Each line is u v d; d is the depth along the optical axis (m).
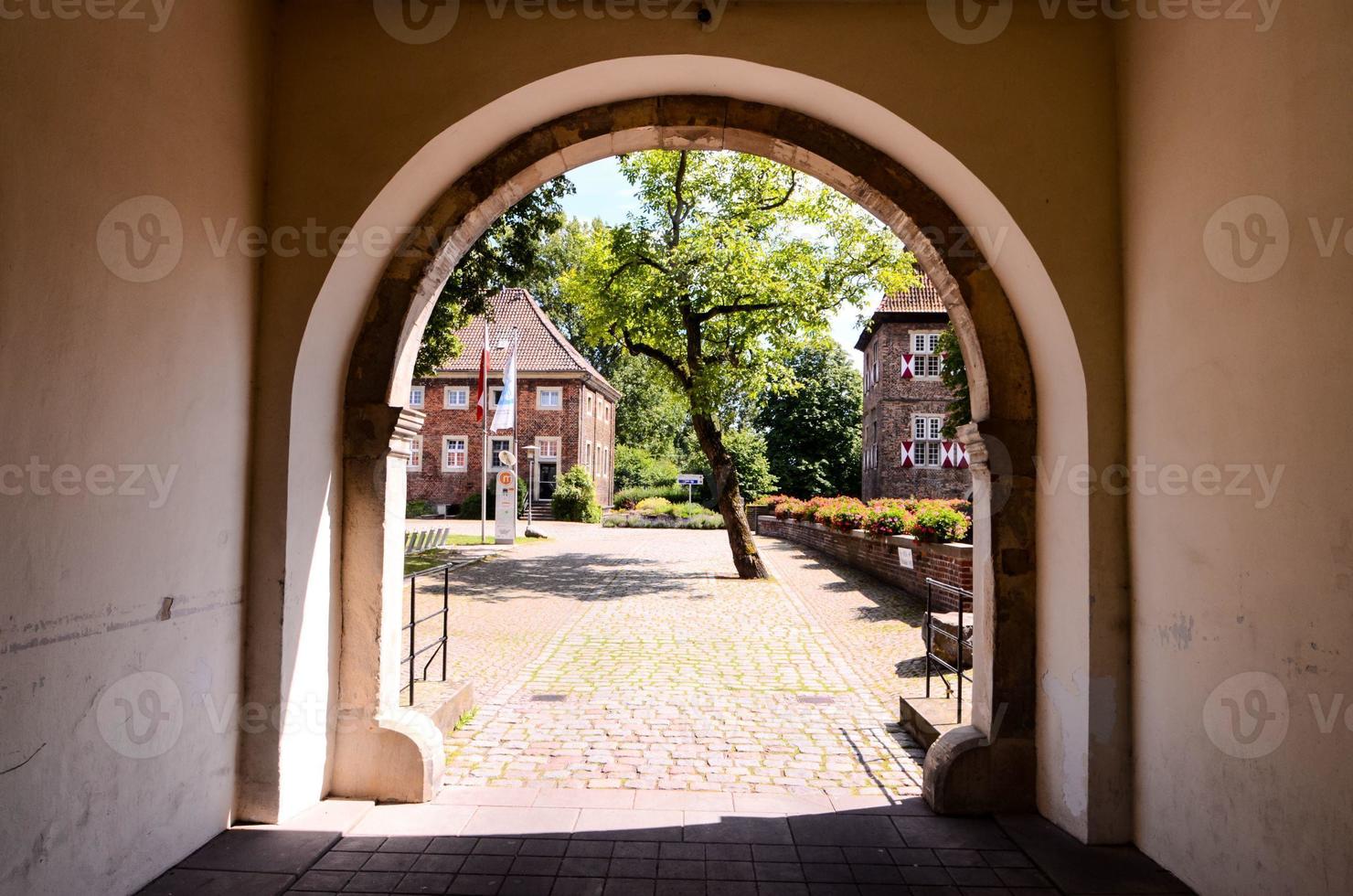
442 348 15.16
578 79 3.89
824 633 9.33
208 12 3.32
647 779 4.67
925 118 3.76
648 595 12.33
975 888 3.28
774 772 4.82
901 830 3.85
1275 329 2.65
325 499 4.02
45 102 2.48
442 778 4.43
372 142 3.78
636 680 7.10
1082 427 3.64
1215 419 2.98
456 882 3.29
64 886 2.60
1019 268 3.88
